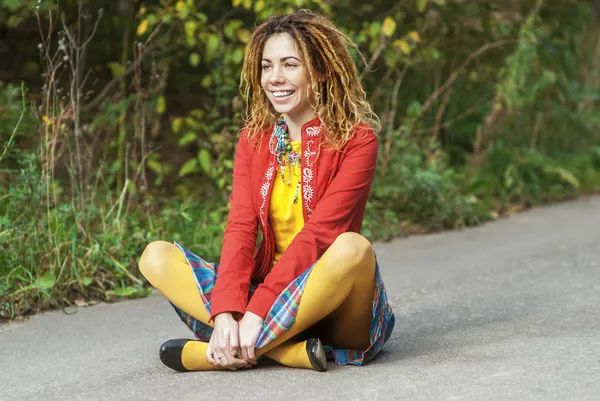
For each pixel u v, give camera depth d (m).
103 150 8.73
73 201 6.63
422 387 3.86
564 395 3.68
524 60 10.58
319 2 8.52
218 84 8.58
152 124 9.05
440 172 9.64
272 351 4.28
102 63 9.24
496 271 6.98
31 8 7.85
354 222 4.45
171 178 9.34
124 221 6.76
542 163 11.12
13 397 4.08
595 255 7.44
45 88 6.66
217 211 7.83
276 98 4.38
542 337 4.82
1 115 7.41
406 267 7.26
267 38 4.41
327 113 4.39
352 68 4.43
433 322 5.39
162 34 9.21
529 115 11.71
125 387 4.11
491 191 10.34
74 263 6.17
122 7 9.11
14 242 6.18
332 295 4.05
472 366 4.21
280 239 4.49
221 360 4.14
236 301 4.18
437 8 10.20
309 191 4.38
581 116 12.66
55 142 6.53
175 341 4.29
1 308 5.71
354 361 4.33
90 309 5.96
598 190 11.93
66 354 4.83
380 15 10.09
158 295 6.40
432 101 10.71
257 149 4.52
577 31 12.70
